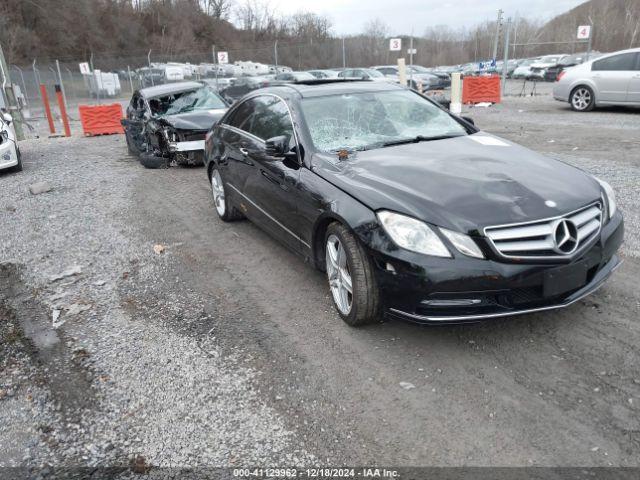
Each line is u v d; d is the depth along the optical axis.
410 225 3.09
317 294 4.19
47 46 54.22
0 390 3.20
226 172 5.66
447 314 3.05
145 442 2.68
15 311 4.22
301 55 36.09
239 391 3.03
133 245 5.57
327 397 2.94
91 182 8.80
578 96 15.18
